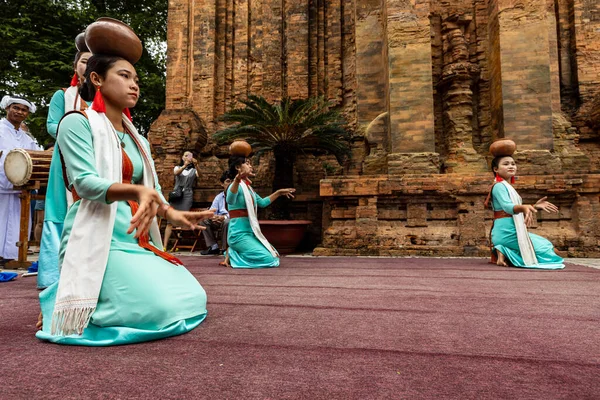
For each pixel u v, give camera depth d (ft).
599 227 25.20
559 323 8.06
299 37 40.52
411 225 27.55
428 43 31.42
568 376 5.14
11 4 51.34
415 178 27.32
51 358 5.81
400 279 14.89
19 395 4.50
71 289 6.32
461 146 33.24
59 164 12.64
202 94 41.57
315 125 30.68
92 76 7.48
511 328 7.65
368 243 27.30
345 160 37.19
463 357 5.91
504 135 30.35
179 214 6.45
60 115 12.44
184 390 4.65
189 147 38.37
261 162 38.99
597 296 11.22
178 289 7.41
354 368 5.42
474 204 26.71
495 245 20.07
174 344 6.52
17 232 21.59
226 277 15.69
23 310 9.71
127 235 7.38
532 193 26.45
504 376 5.13
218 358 5.82
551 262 18.90
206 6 42.45
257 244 19.98
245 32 43.06
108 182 6.13
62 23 53.47
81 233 6.58
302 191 36.42
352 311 9.21
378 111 36.78
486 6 34.91
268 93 40.98
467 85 33.94
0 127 21.44
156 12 62.13
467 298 10.92
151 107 57.26
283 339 6.84
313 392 4.59
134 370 5.31
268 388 4.71
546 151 29.01
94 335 6.64
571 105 35.53
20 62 50.80
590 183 25.44
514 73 30.53
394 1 32.24
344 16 40.73
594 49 34.94
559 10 36.35
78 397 4.45
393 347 6.40
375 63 37.22
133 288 6.74
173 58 42.93
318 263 21.59
